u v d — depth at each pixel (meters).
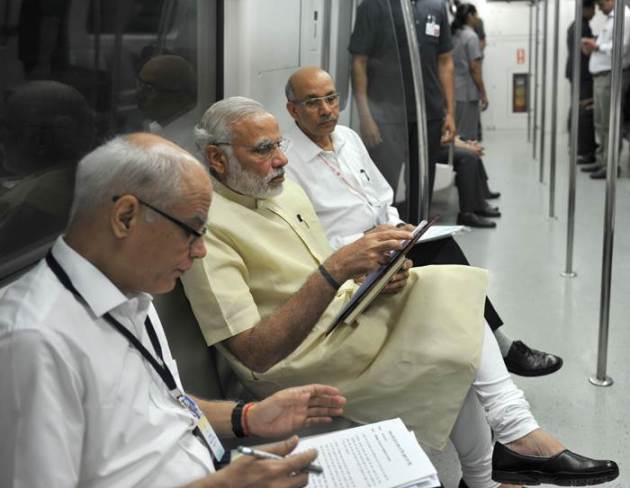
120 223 1.00
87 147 1.46
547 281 3.62
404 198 2.76
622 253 4.03
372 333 1.70
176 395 1.16
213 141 1.72
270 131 1.72
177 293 1.65
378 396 1.67
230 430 1.33
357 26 2.68
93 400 0.97
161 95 1.91
